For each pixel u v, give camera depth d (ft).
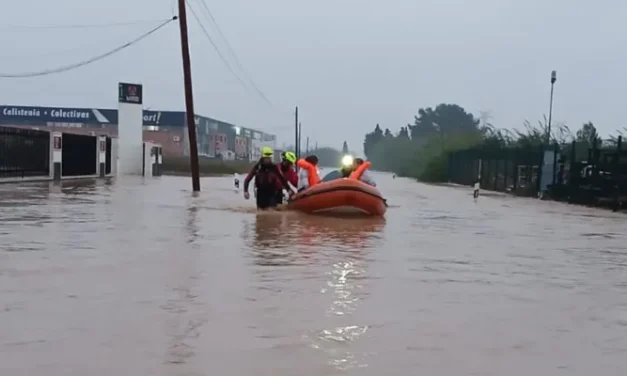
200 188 81.46
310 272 21.90
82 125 223.92
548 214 53.93
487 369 12.60
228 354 13.08
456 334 14.97
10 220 36.19
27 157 83.10
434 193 90.74
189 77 75.15
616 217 51.78
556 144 79.82
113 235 30.42
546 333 15.30
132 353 13.01
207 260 23.86
